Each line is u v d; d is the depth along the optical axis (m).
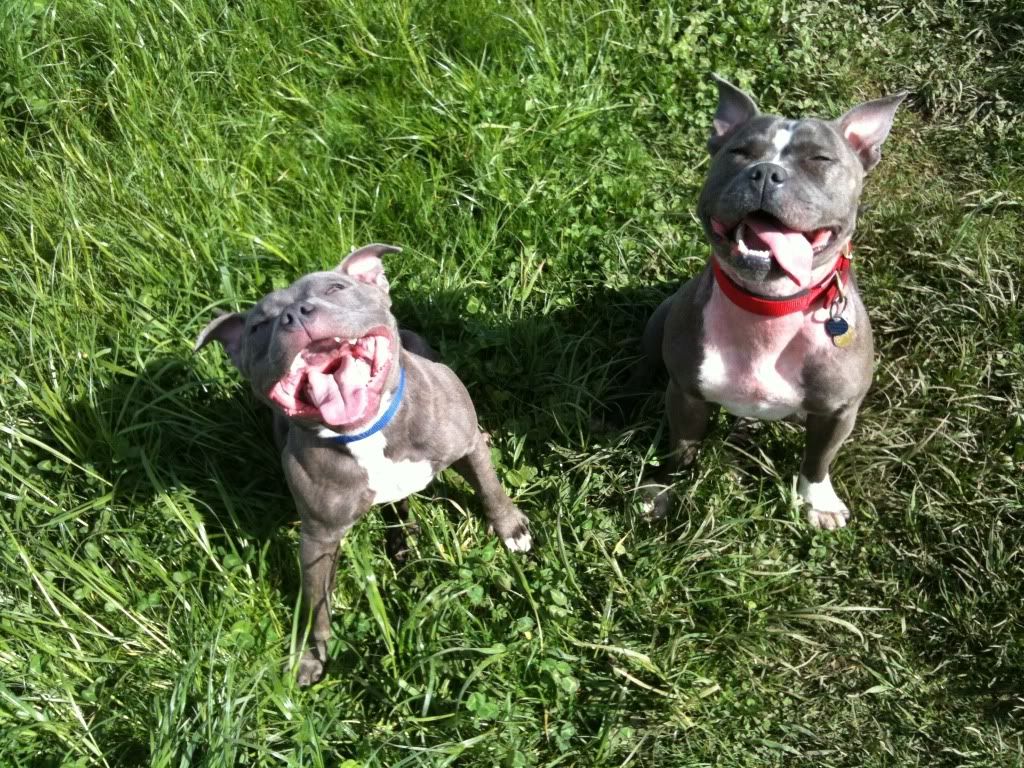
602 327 1.51
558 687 1.16
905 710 1.17
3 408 1.30
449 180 1.61
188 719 1.07
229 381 1.36
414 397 1.09
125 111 1.61
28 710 1.09
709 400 1.20
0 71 1.67
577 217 1.60
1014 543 1.27
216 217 1.50
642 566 1.26
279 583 1.25
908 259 1.56
